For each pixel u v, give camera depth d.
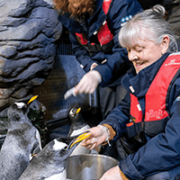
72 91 0.98
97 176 1.33
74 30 1.77
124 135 1.27
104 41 1.69
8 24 2.02
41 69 2.40
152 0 2.77
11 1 2.04
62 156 0.93
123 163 0.83
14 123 1.28
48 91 3.28
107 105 2.04
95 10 1.51
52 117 3.35
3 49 2.00
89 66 1.90
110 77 1.39
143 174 0.81
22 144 1.23
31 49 2.22
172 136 0.74
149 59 0.93
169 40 0.92
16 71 2.16
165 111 0.92
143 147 0.81
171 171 0.79
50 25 2.35
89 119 3.69
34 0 2.14
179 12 2.49
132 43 0.91
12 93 2.26
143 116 1.05
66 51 4.11
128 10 1.47
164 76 0.89
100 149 1.93
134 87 1.01
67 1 1.50
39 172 0.94
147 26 0.86
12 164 1.17
